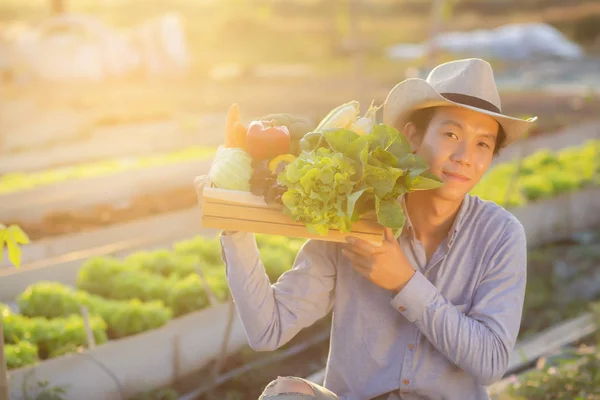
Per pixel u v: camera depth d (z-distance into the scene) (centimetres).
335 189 204
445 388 243
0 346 264
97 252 600
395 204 213
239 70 1834
